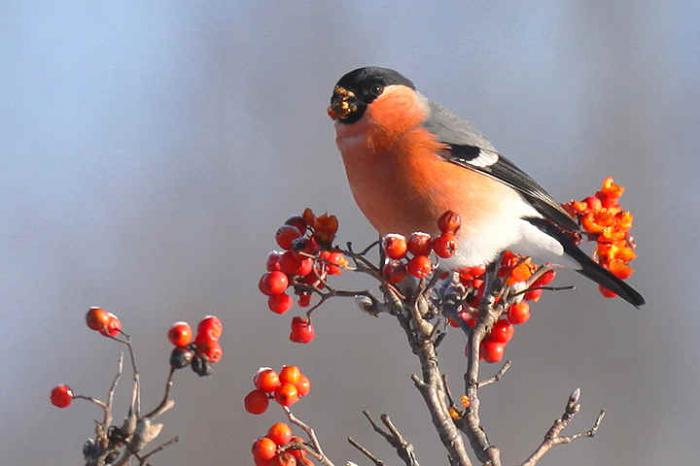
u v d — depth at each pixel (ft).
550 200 26.35
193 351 17.12
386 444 37.01
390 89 26.23
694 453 36.99
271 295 21.39
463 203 25.99
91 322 17.60
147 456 16.90
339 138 26.81
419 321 21.03
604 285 25.88
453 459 20.61
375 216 26.91
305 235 21.57
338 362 38.78
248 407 19.57
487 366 38.99
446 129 26.30
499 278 23.25
